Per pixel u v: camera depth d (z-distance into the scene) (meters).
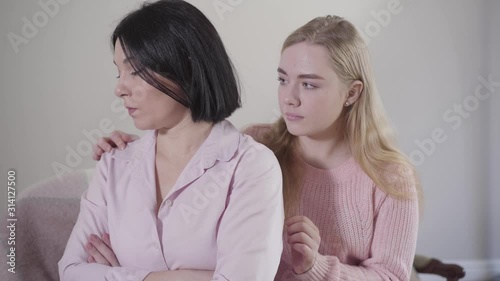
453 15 1.88
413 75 1.89
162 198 0.82
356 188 1.05
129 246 0.81
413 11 1.84
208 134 0.82
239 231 0.75
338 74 0.99
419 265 1.55
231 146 0.81
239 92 0.85
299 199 1.07
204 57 0.76
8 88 1.58
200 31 0.76
